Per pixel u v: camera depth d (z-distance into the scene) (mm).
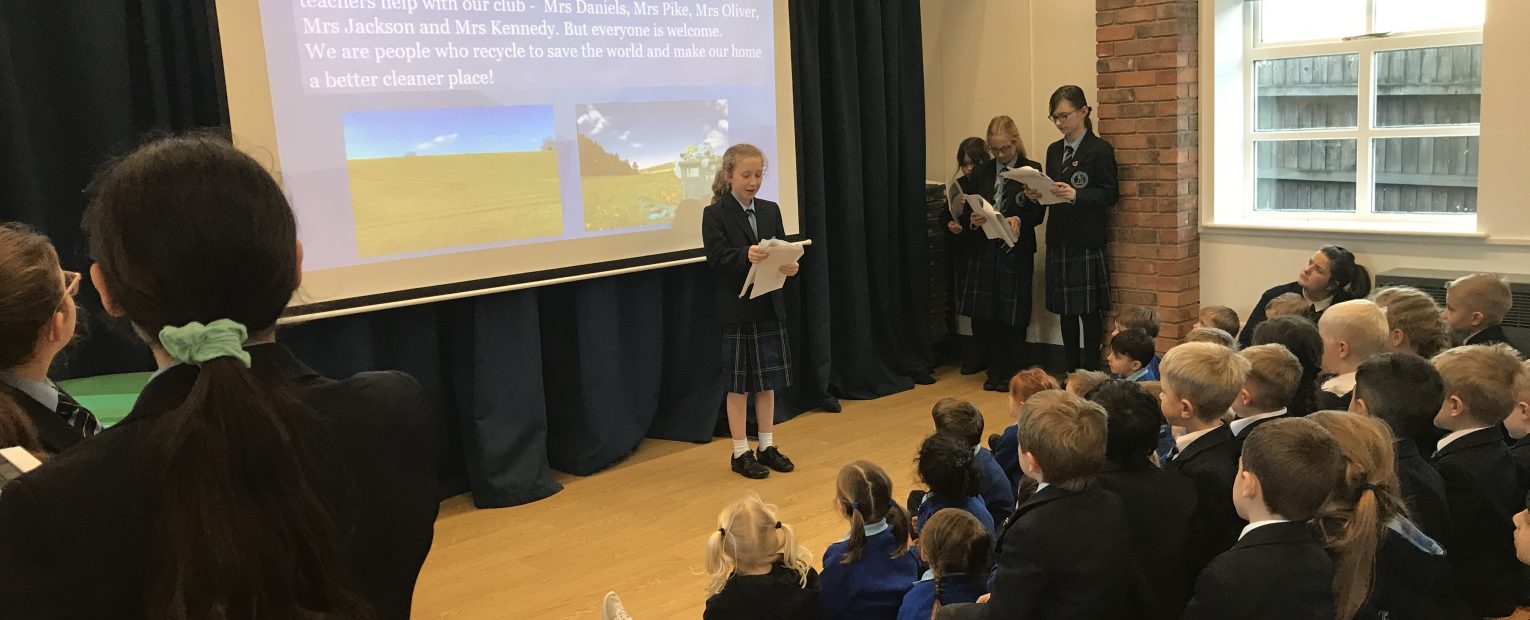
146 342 827
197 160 795
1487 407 2197
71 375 3207
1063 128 4809
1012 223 4871
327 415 828
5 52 3018
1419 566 1868
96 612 747
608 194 4156
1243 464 1700
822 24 4953
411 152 3613
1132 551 1926
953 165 5703
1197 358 2117
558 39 3949
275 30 3303
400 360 3816
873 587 2238
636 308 4395
